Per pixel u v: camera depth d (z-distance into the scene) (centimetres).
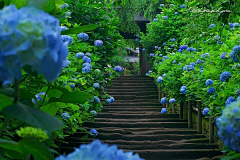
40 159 102
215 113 476
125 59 2205
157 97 1220
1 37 77
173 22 1223
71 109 399
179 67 793
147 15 1364
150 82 1435
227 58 443
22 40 76
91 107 496
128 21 1270
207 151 620
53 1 159
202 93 547
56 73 81
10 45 76
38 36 76
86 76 445
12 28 76
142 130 801
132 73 2261
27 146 91
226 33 377
